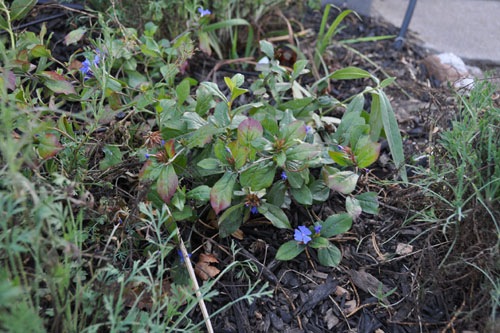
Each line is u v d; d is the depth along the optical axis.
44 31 0.65
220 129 0.59
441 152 0.64
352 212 0.58
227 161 0.57
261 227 0.63
